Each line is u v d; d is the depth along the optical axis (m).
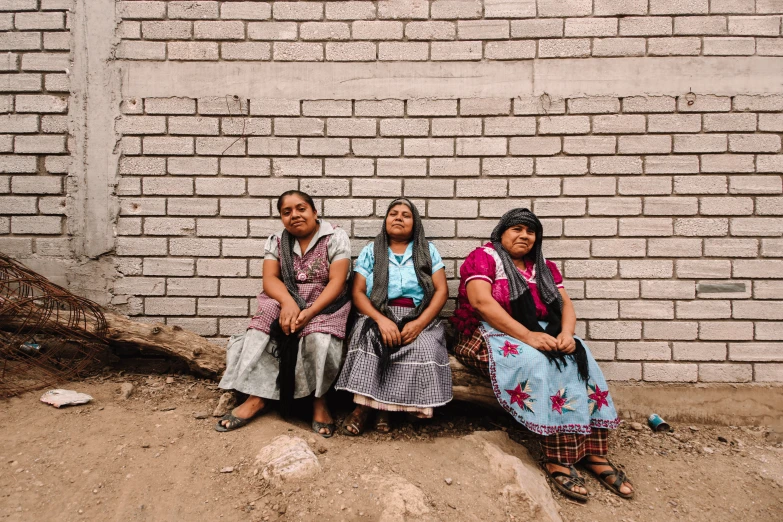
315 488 2.00
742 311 2.96
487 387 2.64
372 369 2.43
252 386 2.45
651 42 2.95
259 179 3.04
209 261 3.05
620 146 2.97
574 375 2.36
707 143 2.95
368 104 3.01
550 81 2.98
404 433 2.55
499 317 2.49
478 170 3.01
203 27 3.00
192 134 3.02
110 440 2.24
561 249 3.01
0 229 3.04
